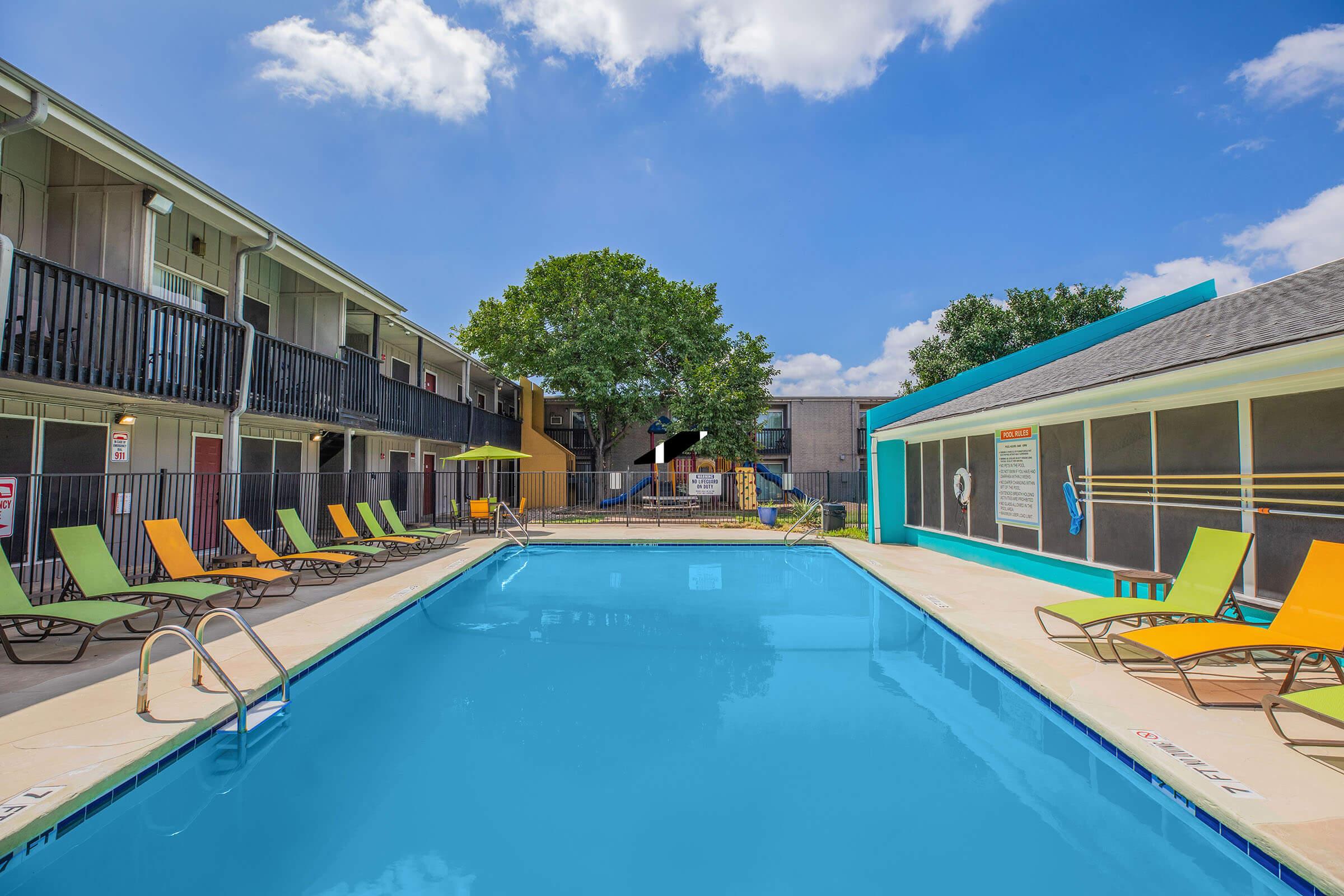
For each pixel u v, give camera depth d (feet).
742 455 78.95
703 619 25.21
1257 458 18.53
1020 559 30.45
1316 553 13.84
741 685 17.39
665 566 39.24
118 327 24.34
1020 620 21.08
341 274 39.27
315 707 15.65
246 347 30.94
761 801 11.21
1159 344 27.30
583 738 13.94
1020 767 12.55
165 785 11.30
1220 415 19.83
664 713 15.37
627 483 86.12
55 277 21.59
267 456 39.34
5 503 22.88
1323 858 7.82
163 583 20.90
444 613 26.30
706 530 54.65
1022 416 29.07
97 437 28.09
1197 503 20.54
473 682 17.65
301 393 36.32
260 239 32.76
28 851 8.75
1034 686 15.02
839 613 26.18
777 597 29.60
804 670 18.72
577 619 25.29
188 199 27.91
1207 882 8.93
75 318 26.05
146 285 26.68
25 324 20.58
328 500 43.75
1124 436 23.85
